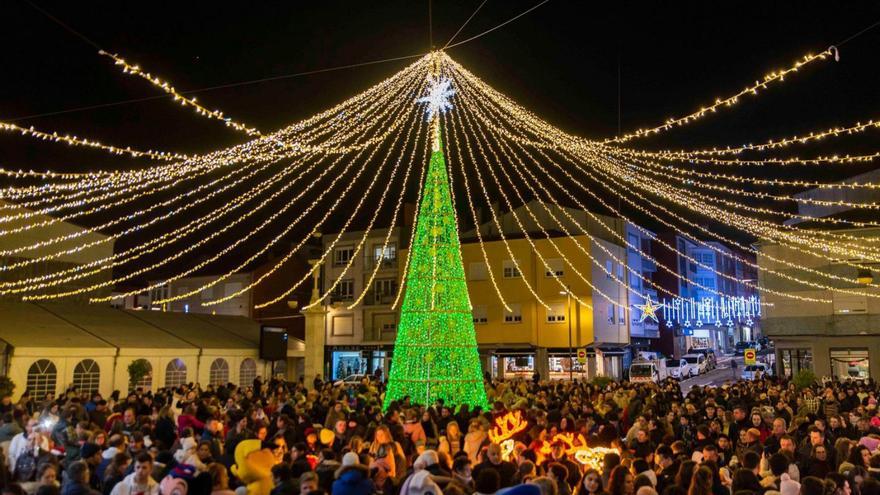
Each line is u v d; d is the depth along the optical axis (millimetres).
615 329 47594
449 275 18625
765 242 38844
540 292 45938
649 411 14836
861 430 12047
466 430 13953
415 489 6371
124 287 54625
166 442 11727
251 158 16391
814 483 6832
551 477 7473
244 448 8188
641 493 6520
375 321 49750
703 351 59594
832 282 36406
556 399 18094
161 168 16125
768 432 11727
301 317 50188
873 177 36531
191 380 31031
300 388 20719
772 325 37906
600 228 50344
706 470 7305
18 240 29859
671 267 60469
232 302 51156
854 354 35812
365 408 15383
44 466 7535
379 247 50562
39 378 25016
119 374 27719
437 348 18078
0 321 25781
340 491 6449
